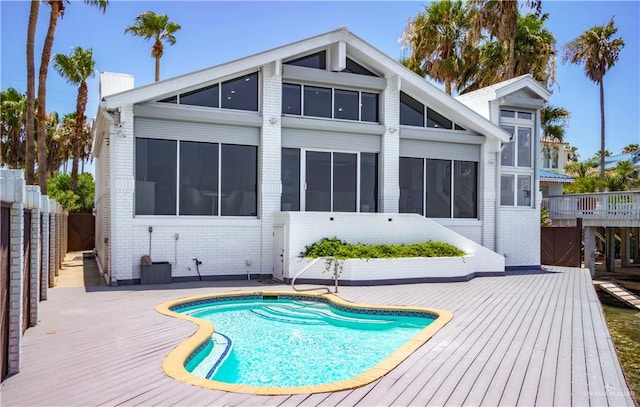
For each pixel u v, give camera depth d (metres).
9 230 5.04
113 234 11.42
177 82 11.77
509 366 5.32
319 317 9.34
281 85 13.26
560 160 39.22
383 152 14.43
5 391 4.41
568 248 18.70
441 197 15.68
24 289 6.65
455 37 23.44
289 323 8.85
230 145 12.84
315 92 13.93
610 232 21.95
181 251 12.15
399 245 13.34
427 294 10.65
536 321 7.85
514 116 16.97
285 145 13.40
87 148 37.78
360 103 14.47
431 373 5.04
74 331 6.79
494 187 16.20
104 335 6.55
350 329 8.42
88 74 30.31
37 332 6.73
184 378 4.77
